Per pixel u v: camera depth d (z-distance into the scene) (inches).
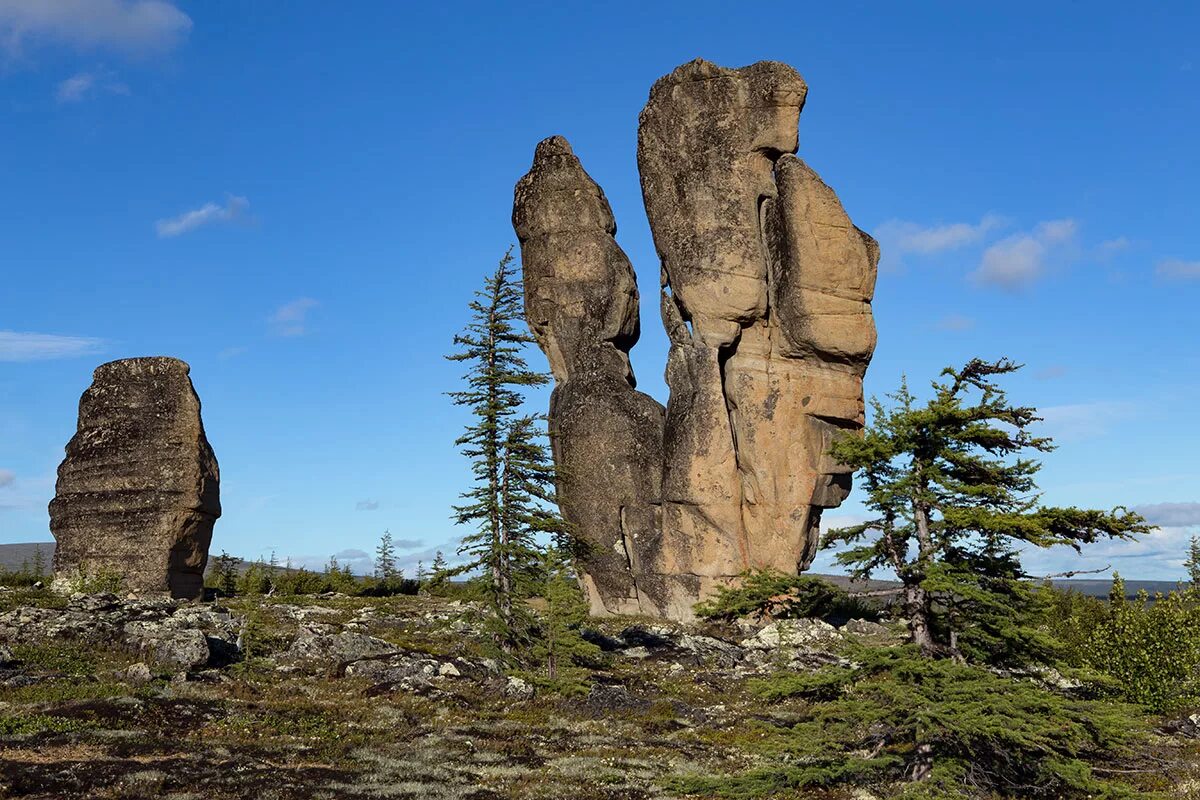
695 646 1908.2
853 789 954.1
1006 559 914.1
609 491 2384.4
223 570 3422.7
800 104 2415.1
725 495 2298.2
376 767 1008.2
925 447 931.3
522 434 1769.2
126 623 1668.3
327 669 1508.4
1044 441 911.0
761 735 1234.6
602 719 1341.0
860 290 2361.0
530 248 2593.5
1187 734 1238.9
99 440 2313.0
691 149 2442.2
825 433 2378.2
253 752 1034.7
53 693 1230.9
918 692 873.5
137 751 1004.6
